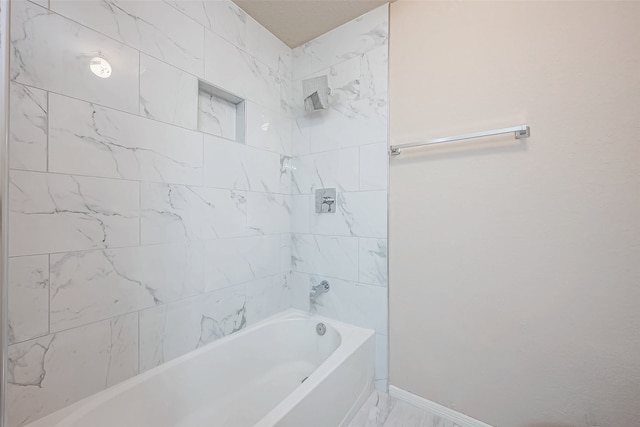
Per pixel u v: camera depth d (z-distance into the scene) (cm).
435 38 136
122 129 105
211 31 137
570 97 105
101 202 100
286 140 183
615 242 98
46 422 86
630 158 96
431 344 137
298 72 184
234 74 149
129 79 107
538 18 111
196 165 131
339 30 166
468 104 127
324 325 162
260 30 164
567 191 106
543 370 111
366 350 144
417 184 141
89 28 96
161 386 114
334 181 167
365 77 156
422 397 140
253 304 161
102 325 101
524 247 115
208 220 137
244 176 155
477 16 125
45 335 88
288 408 93
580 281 104
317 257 175
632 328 96
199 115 141
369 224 154
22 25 82
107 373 102
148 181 113
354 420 131
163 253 119
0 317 53
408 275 144
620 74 97
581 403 105
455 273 131
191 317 130
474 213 126
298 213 184
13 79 81
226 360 140
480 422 125
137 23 109
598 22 100
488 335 123
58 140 90
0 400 54
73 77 93
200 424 124
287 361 169
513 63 116
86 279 96
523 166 114
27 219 84
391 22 150
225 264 145
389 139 150
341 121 165
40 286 87
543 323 111
